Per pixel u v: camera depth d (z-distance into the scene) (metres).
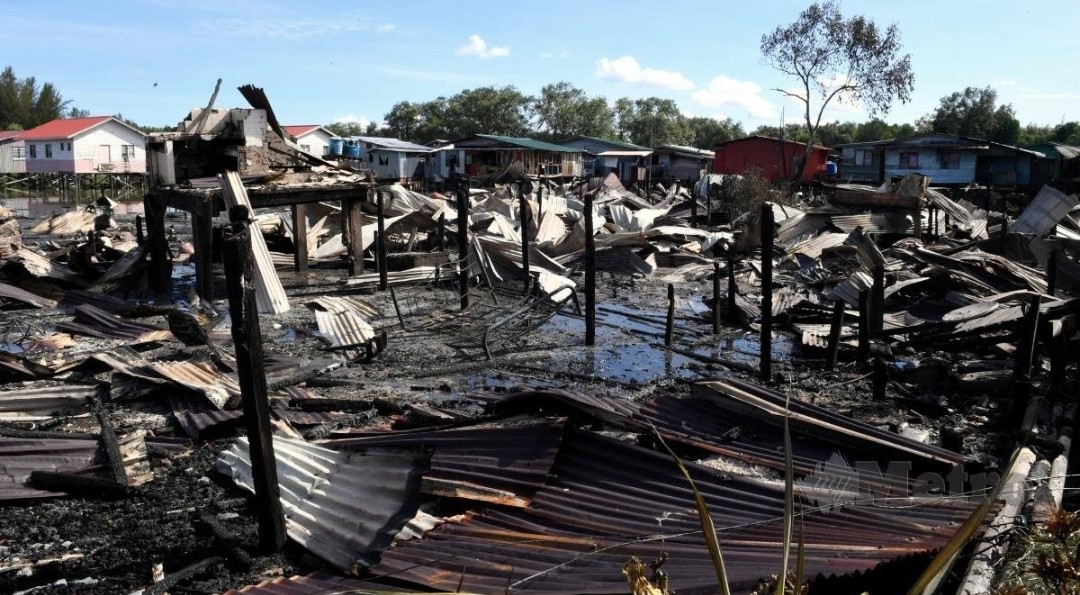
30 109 95.06
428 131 103.31
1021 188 45.28
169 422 9.74
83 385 11.04
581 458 6.79
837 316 12.73
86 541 6.82
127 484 7.74
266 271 17.81
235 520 7.11
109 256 23.67
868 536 5.18
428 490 6.38
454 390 11.77
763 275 11.88
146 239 20.58
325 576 5.79
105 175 62.72
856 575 4.29
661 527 5.69
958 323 12.88
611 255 24.83
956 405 10.63
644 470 6.54
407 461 6.98
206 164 21.97
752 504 5.96
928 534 5.11
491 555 5.50
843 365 12.99
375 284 21.22
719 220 36.38
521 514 6.14
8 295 18.03
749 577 4.45
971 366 11.84
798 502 5.90
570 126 105.31
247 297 5.91
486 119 104.06
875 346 13.56
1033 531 5.00
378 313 17.41
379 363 13.44
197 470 8.32
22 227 36.03
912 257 17.73
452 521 6.12
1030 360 9.48
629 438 7.89
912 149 52.72
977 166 52.41
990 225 30.11
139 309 17.16
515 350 14.51
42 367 11.51
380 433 8.23
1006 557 4.95
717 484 6.25
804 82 54.47
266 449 6.18
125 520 7.21
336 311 16.69
